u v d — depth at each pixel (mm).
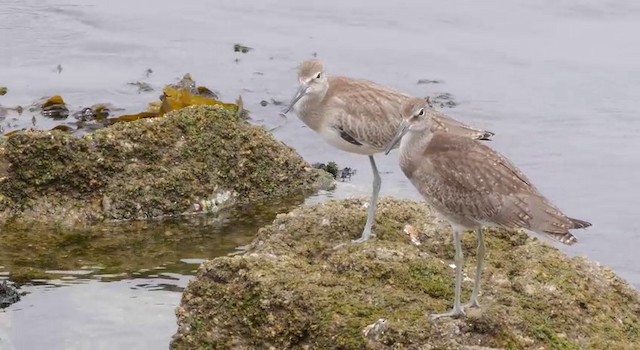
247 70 20859
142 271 13797
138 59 21281
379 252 12023
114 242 14609
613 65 21094
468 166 10930
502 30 22750
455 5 24000
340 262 11922
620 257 14742
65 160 15266
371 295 11305
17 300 12875
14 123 18031
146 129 15727
